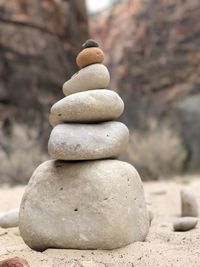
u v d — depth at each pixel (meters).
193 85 14.77
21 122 11.02
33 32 11.75
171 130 13.29
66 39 12.84
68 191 2.91
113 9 18.38
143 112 14.20
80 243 2.82
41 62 11.73
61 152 2.91
